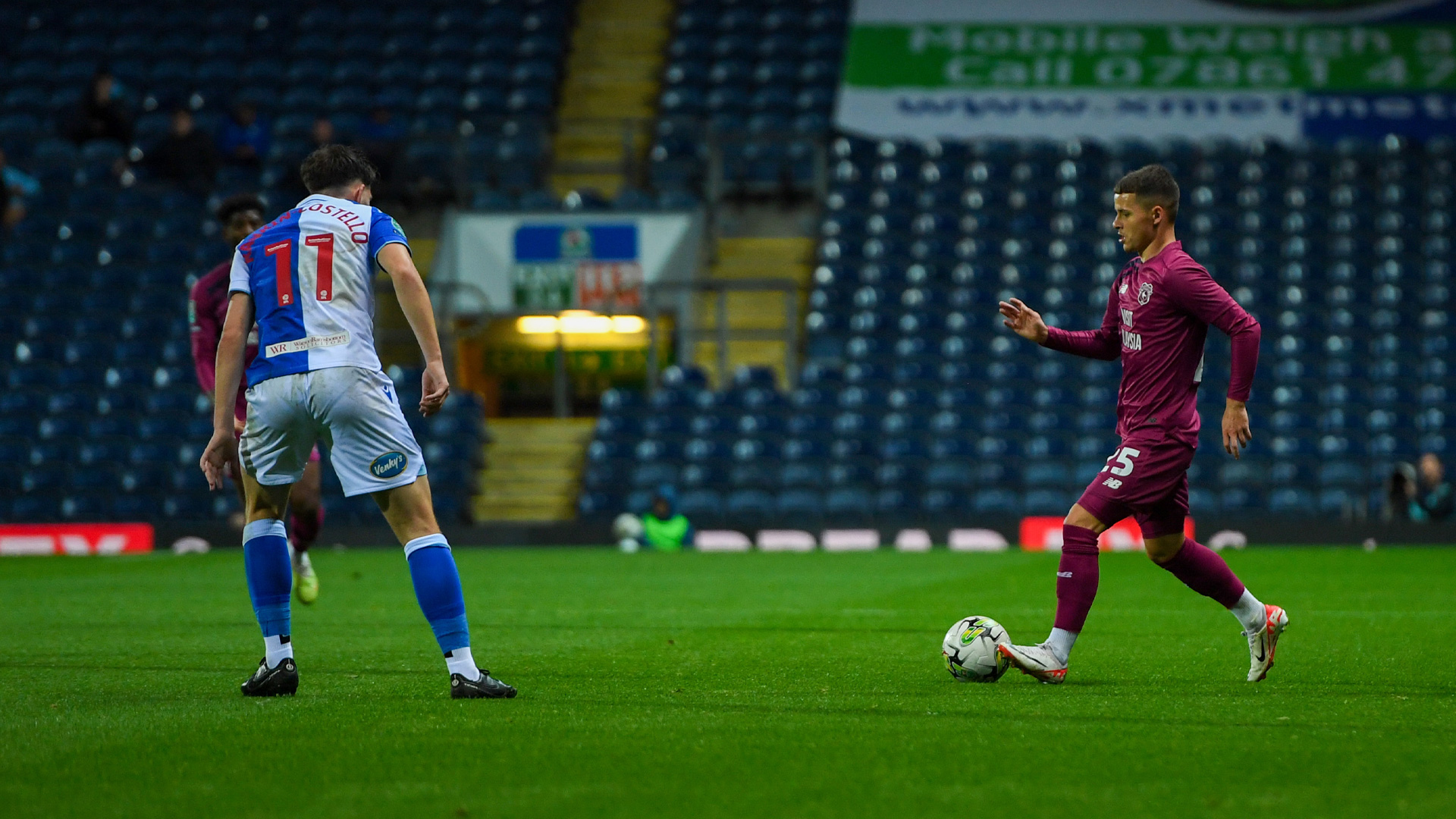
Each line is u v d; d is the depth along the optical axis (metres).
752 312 74.75
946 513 62.78
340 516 62.56
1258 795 11.88
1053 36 83.12
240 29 89.31
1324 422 66.62
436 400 17.03
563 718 15.88
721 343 68.44
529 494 66.38
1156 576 41.78
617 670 20.45
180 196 75.56
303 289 17.55
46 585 40.06
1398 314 70.94
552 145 83.12
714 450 65.06
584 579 42.44
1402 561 48.91
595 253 72.25
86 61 88.00
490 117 82.44
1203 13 83.06
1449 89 81.44
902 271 73.69
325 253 17.59
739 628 27.36
